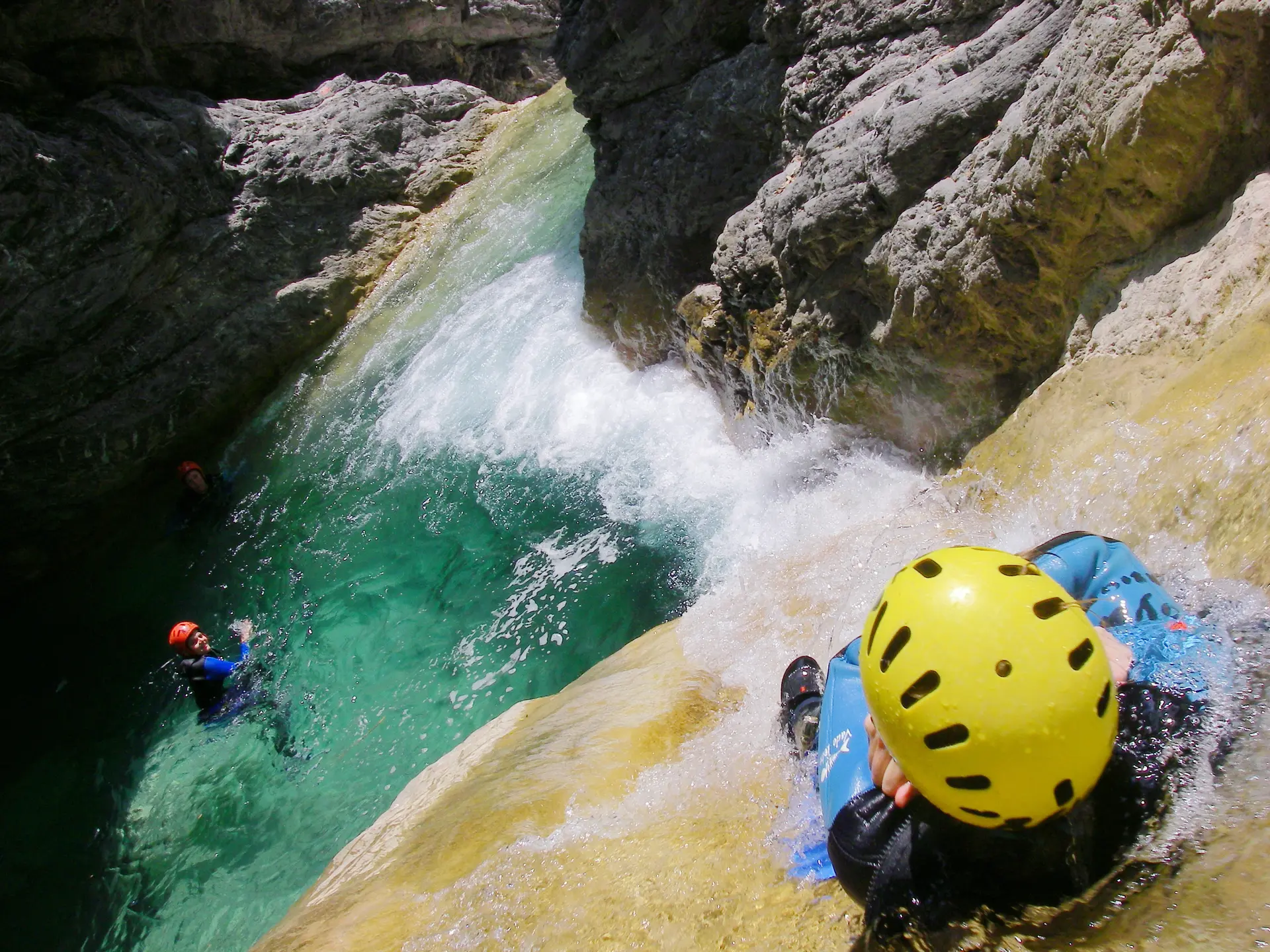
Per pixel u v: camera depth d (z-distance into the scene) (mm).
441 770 5234
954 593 1848
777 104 7328
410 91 14781
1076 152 4301
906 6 6070
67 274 10797
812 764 3068
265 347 12625
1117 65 4094
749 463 7309
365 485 10430
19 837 8109
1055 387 4469
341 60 15273
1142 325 4070
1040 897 1960
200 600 10180
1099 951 1813
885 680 1884
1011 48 5074
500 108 15812
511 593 7785
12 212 10180
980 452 4906
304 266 13039
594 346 9656
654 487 7883
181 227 12023
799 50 6980
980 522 4418
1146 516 3391
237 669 8734
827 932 2453
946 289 5238
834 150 6082
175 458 12266
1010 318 5023
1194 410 3494
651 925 2832
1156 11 3945
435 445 10234
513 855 3451
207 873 6980
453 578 8391
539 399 9711
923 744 1815
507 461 9352
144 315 11727
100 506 11742
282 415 12336
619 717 4344
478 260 12555
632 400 8875
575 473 8633
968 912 1994
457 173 14492
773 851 2920
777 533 6367
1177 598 2662
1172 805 1955
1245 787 1935
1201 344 3701
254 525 10820
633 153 8664
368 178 13688
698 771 3674
